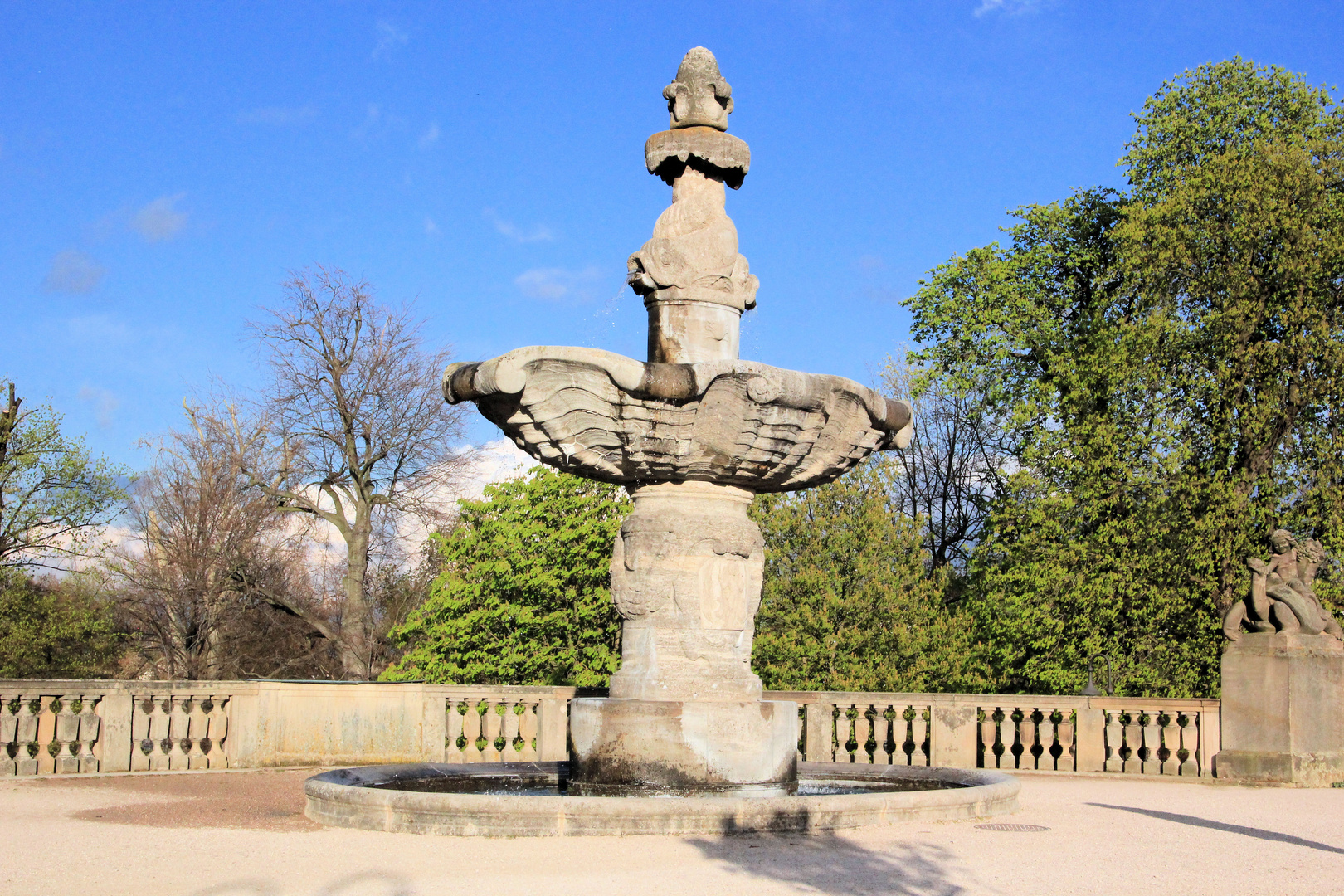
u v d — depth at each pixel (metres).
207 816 9.36
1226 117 26.06
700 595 9.69
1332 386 21.92
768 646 23.97
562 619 26.14
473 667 26.02
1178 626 23.55
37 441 29.09
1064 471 25.08
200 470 32.19
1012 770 15.20
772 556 24.50
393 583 36.41
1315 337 21.86
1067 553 24.23
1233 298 22.64
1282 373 22.66
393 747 14.91
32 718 12.84
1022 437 27.98
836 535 24.02
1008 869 6.98
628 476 9.73
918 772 11.99
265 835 8.18
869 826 8.59
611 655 25.80
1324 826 9.41
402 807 8.34
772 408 9.02
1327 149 22.86
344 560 35.75
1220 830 9.06
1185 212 23.31
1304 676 13.80
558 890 6.12
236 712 14.21
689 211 10.06
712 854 7.32
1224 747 14.20
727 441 9.19
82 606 31.03
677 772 9.25
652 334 10.01
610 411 8.88
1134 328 23.27
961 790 9.43
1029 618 24.45
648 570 9.70
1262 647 14.05
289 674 35.72
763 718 9.58
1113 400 24.56
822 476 9.88
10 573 29.36
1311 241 22.00
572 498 26.69
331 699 14.71
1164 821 9.56
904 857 7.33
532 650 26.14
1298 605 14.18
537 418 8.80
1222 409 23.08
